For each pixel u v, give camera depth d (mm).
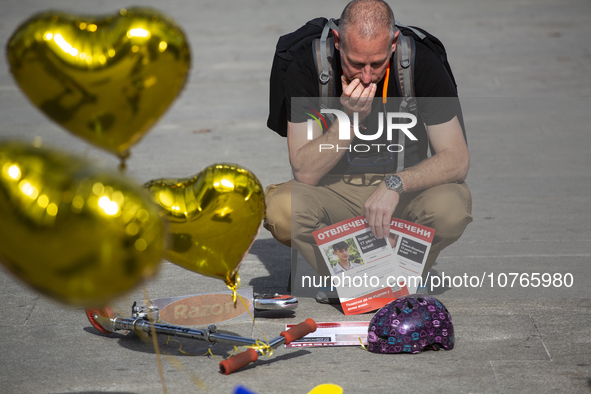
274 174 22844
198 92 36656
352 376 9945
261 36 51969
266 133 28562
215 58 45188
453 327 11422
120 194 6016
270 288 13969
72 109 7359
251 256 16156
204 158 25000
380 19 11945
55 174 5898
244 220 9016
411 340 10547
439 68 12750
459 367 10148
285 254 16297
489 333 11406
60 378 10039
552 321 11844
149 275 6559
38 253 5906
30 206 5789
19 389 9680
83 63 7055
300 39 13844
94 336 11625
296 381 9828
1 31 54125
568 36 49625
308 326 10727
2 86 37969
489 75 39188
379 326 10688
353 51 12023
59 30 7078
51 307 12914
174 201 8977
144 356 10836
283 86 13992
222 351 11055
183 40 7594
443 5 64625
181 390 9609
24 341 11375
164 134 28578
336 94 13117
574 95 34250
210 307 12172
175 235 9023
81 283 6070
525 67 40781
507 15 58875
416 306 10742
